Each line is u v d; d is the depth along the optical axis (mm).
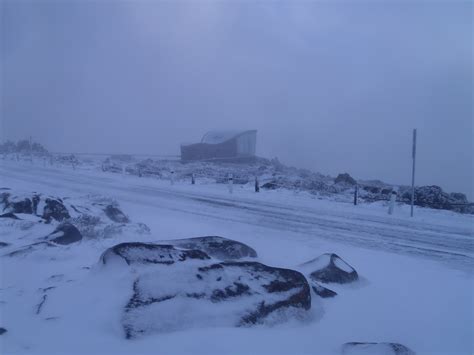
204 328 4355
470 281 7375
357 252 9328
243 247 7969
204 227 11609
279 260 8211
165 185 23875
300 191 21344
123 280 4797
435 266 8391
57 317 4426
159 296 4488
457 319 5582
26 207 10977
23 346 3875
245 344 4152
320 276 6797
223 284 5023
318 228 12133
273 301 5055
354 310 5738
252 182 25672
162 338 4023
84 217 10391
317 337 4695
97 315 4312
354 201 17703
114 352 3750
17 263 6793
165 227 11281
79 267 6672
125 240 8828
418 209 16672
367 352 4227
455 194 20594
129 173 30891
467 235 11727
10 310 4793
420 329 5238
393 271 7910
